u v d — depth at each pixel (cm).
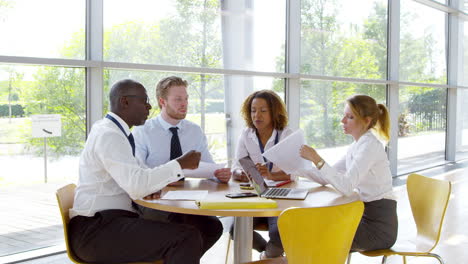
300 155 241
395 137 723
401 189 627
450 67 879
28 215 346
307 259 191
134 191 213
